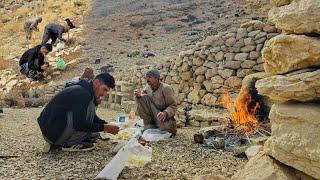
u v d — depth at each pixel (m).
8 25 25.00
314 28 3.39
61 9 27.56
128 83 11.79
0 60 17.70
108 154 5.57
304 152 3.26
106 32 20.78
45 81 14.83
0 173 4.75
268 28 9.18
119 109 11.60
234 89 9.39
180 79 10.42
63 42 18.67
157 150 5.84
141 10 24.91
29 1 31.50
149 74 6.96
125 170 4.80
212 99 9.68
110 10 25.64
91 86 5.71
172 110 6.93
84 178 4.59
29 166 5.04
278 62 3.61
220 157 5.53
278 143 3.50
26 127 8.21
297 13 3.46
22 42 21.31
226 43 9.66
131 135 6.45
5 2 31.84
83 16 24.83
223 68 9.62
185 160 5.33
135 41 18.89
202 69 9.95
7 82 15.01
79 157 5.43
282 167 3.60
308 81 3.32
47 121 5.60
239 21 18.02
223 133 6.84
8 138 6.86
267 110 7.52
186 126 8.87
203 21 20.25
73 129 5.61
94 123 5.60
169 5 25.17
